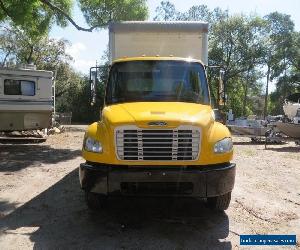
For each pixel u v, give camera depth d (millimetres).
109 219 6598
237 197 8031
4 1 18688
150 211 7039
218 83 8461
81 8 22922
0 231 6023
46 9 22047
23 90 16047
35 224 6340
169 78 7555
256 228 6215
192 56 9992
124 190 6004
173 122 5938
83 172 6145
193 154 5957
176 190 5988
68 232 5996
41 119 16719
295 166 12133
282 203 7648
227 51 51531
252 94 64375
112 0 22469
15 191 8430
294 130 17859
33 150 15344
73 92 49531
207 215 6832
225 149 6156
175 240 5711
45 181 9461
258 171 11125
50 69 46312
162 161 5922
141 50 10016
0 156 13508
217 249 5406
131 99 7379
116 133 5984
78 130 27672
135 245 5512
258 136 19891
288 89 64000
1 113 15727
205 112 6570
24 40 42594
